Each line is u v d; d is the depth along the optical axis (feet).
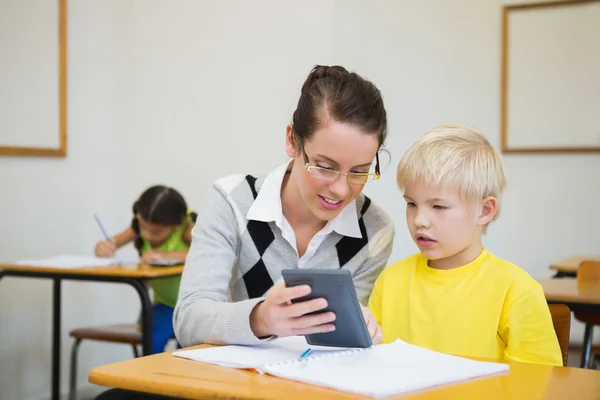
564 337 4.32
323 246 5.14
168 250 10.73
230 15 12.57
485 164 4.47
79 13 12.10
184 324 4.26
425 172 4.39
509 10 13.14
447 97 13.41
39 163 11.28
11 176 10.79
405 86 13.51
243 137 12.44
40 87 11.26
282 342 3.88
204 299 4.38
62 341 11.66
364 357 3.39
